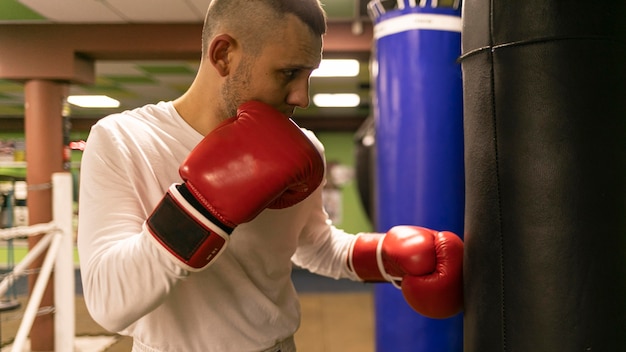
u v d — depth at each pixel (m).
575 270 0.82
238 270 0.98
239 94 0.90
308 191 0.90
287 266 1.10
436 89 2.01
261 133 0.81
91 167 0.89
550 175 0.83
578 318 0.82
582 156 0.82
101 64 5.11
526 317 0.85
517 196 0.86
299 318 1.14
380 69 2.13
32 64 3.98
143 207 0.92
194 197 0.78
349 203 8.91
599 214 0.83
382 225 2.14
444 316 1.17
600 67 0.83
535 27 0.83
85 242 0.85
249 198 0.78
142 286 0.77
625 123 0.86
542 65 0.83
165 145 0.96
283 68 0.87
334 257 1.33
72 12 3.69
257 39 0.85
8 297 5.40
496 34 0.88
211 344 0.95
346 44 3.97
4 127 8.43
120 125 0.94
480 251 0.92
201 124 0.98
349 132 8.89
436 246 1.18
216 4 0.89
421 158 2.02
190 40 3.95
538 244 0.84
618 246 0.85
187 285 0.95
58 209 3.17
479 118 0.92
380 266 1.28
